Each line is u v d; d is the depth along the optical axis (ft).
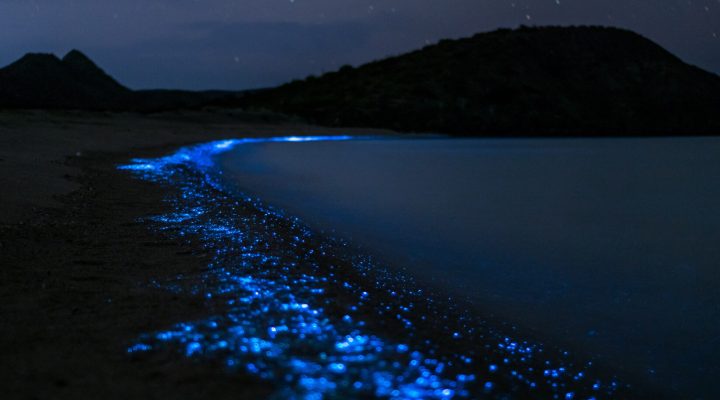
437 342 7.31
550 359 7.51
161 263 10.19
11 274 9.04
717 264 13.33
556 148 74.59
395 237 15.29
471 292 10.54
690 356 7.95
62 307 7.51
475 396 5.76
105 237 12.17
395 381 5.72
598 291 11.00
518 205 23.02
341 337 6.86
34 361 5.70
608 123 141.08
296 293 8.63
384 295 9.43
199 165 32.45
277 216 16.62
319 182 27.96
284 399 5.00
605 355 7.86
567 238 16.40
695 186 31.68
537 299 10.36
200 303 7.82
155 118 80.28
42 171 21.53
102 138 43.55
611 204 24.09
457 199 24.08
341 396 5.20
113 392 5.05
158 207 16.52
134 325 6.84
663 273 12.51
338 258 11.98
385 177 32.32
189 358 5.87
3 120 47.19
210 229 13.61
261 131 82.64
